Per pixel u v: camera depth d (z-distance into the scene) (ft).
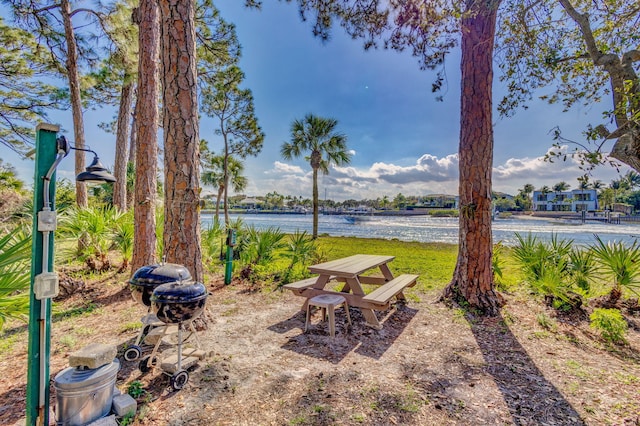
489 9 9.80
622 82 7.38
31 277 5.46
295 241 21.34
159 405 6.84
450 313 13.42
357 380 8.09
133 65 30.45
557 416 6.65
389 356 9.55
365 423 6.40
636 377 8.29
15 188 37.55
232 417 6.51
